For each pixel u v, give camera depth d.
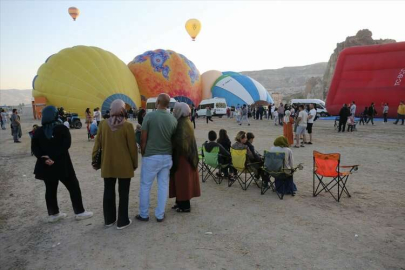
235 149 6.17
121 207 4.33
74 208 4.75
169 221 4.62
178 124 4.65
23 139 16.56
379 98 27.89
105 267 3.33
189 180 4.82
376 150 10.95
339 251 3.60
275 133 17.31
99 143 4.36
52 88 35.81
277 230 4.23
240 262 3.38
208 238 4.00
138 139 4.99
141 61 43.94
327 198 5.65
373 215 4.75
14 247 3.88
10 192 6.42
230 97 48.94
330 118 30.14
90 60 36.97
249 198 5.71
